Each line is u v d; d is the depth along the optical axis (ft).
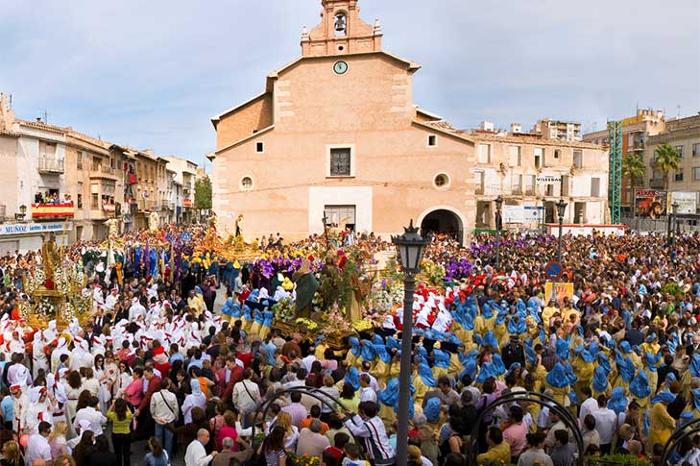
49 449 28.14
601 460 26.32
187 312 52.70
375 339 42.32
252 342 45.44
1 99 151.33
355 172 136.46
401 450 25.12
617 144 245.45
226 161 138.10
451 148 134.51
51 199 162.40
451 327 56.13
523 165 215.92
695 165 235.20
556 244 130.82
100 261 88.22
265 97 150.30
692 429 27.99
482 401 32.45
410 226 26.58
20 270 75.77
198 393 33.96
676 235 169.89
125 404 32.89
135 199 244.22
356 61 135.85
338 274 56.34
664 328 51.21
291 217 137.90
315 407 29.17
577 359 40.11
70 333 45.16
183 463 34.32
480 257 110.93
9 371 37.14
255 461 26.91
